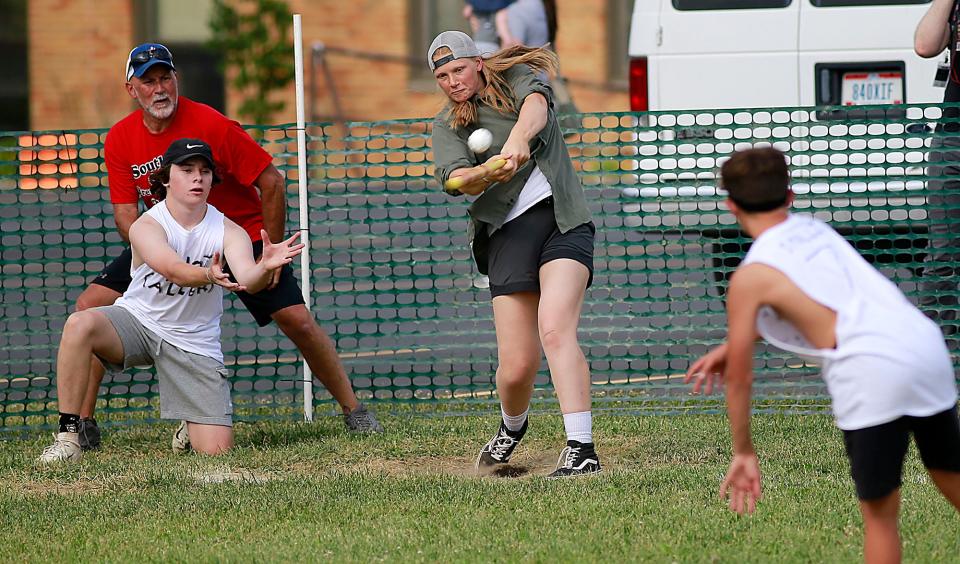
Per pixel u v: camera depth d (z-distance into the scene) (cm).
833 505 1928
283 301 2580
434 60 2202
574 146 2962
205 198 2459
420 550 1752
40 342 4181
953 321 2869
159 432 2745
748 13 3791
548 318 2177
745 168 1471
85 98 8450
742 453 1453
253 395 2941
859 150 2878
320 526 1909
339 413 2892
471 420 2742
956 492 1486
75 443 2483
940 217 2908
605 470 2261
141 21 8406
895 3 3728
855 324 1394
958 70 2892
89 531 1931
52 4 8400
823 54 3759
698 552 1706
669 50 3828
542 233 2208
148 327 2497
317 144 7675
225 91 8319
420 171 6969
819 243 1429
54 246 2983
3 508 2075
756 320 1413
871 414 1393
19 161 2989
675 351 3691
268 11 8025
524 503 1995
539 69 2245
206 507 2034
